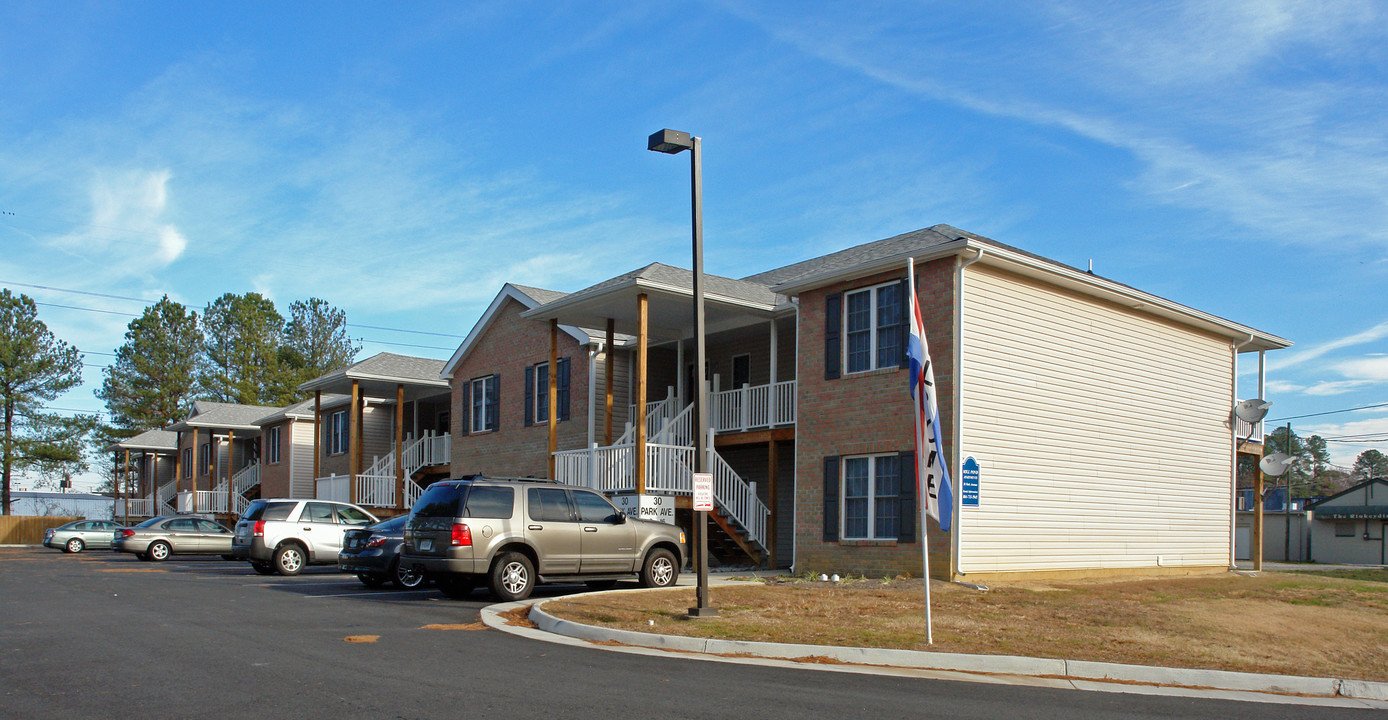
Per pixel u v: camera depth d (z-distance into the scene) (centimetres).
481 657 938
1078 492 1884
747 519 2156
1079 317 1931
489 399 3031
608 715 697
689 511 2175
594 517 1564
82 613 1278
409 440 3675
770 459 2122
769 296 2277
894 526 1762
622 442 2272
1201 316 2167
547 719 680
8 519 4728
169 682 793
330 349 6838
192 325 6475
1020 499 1761
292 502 2114
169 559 2947
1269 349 2502
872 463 1809
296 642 1016
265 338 6512
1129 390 2036
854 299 1878
